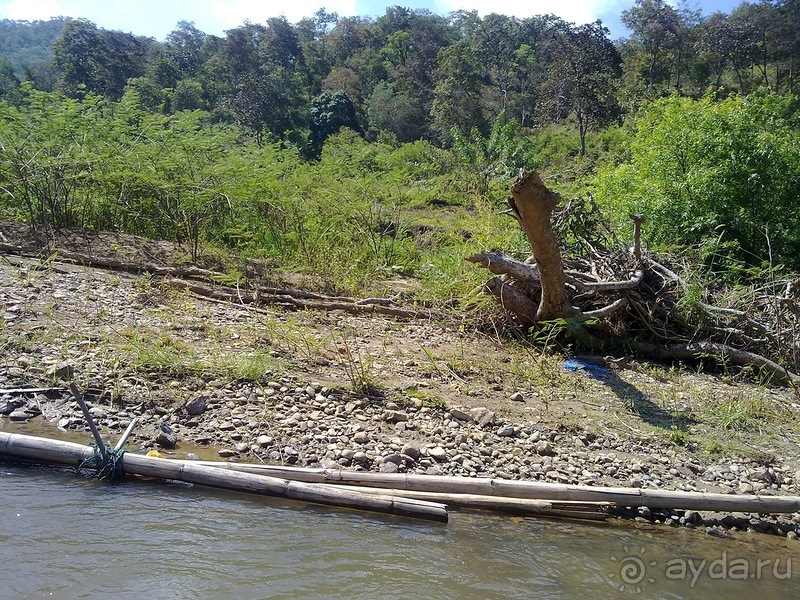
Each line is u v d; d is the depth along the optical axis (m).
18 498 4.12
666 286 8.77
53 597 3.25
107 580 3.42
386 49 74.94
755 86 54.66
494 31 75.19
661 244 10.72
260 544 3.90
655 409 6.77
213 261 9.62
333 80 67.38
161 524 4.00
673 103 13.77
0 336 6.08
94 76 49.22
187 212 10.27
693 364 8.48
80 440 4.91
